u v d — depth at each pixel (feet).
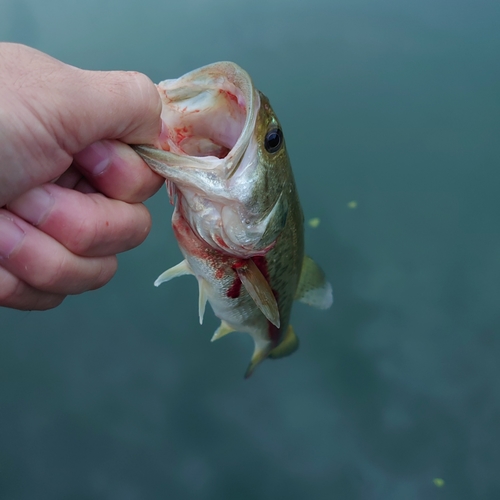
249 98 0.67
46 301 0.68
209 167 0.69
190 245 0.80
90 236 0.62
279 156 0.75
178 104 0.71
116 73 0.59
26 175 0.57
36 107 0.54
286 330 1.22
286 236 0.89
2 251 0.61
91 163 0.62
